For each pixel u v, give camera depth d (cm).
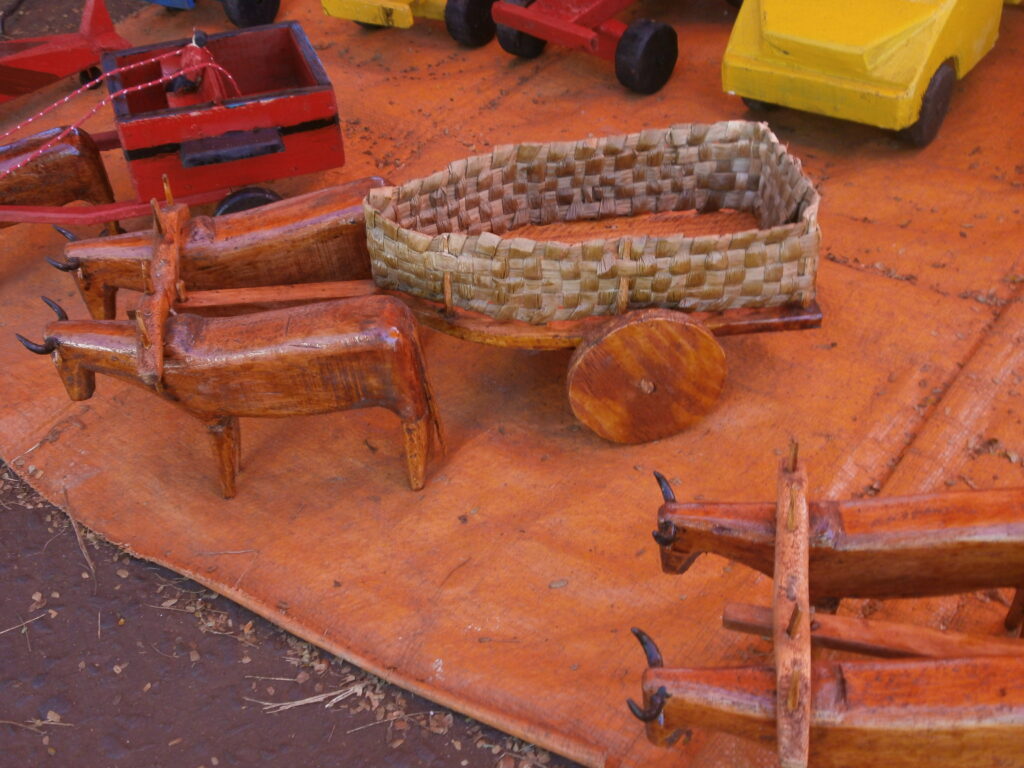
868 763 68
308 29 161
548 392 106
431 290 99
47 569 97
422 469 98
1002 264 113
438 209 105
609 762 81
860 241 118
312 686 88
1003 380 102
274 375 92
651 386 97
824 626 74
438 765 83
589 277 95
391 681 87
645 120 138
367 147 138
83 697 89
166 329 92
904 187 124
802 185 98
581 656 86
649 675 69
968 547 74
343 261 105
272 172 119
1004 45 142
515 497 98
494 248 94
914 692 67
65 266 103
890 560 75
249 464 102
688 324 94
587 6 138
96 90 150
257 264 103
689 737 81
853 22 121
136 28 163
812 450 99
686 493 97
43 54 140
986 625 86
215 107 114
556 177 109
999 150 127
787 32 122
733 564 91
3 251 127
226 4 156
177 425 106
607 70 147
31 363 113
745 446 100
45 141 118
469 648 88
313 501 99
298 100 115
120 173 138
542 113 141
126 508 100
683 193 110
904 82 119
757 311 97
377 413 106
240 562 95
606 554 93
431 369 110
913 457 97
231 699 88
